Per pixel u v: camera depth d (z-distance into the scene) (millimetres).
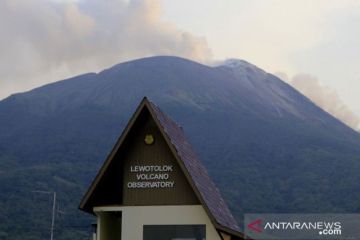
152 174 26500
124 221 26234
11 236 111625
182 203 26172
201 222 25922
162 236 26062
